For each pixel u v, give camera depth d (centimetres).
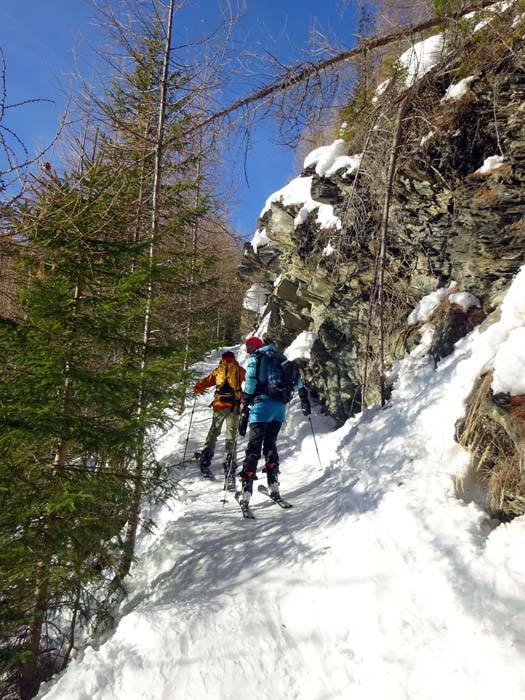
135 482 425
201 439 793
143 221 604
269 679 266
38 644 384
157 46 596
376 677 249
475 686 222
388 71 649
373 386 598
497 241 511
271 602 315
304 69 555
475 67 542
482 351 411
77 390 391
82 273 410
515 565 264
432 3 571
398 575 299
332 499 432
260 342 524
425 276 593
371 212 617
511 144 513
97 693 271
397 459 420
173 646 291
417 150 562
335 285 717
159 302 474
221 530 436
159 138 585
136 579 430
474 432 351
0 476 366
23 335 374
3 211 310
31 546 363
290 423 732
